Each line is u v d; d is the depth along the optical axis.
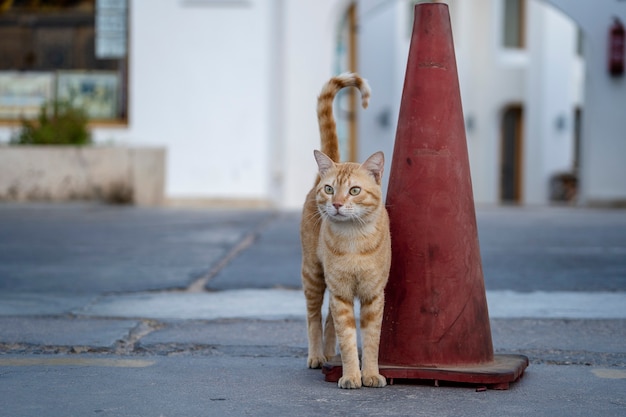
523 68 26.44
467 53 25.95
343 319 4.61
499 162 26.67
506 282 7.76
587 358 5.27
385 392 4.45
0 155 14.86
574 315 6.39
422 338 4.62
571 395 4.42
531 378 4.78
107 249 9.71
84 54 17.09
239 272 8.20
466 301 4.63
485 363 4.70
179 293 7.27
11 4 17.12
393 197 4.67
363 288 4.57
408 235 4.62
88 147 15.07
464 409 4.15
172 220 12.70
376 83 22.02
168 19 16.77
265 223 12.45
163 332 5.85
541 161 25.83
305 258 5.06
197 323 6.12
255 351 5.41
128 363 5.05
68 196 15.09
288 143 17.20
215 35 16.77
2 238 10.55
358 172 4.66
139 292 7.29
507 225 12.19
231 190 16.98
